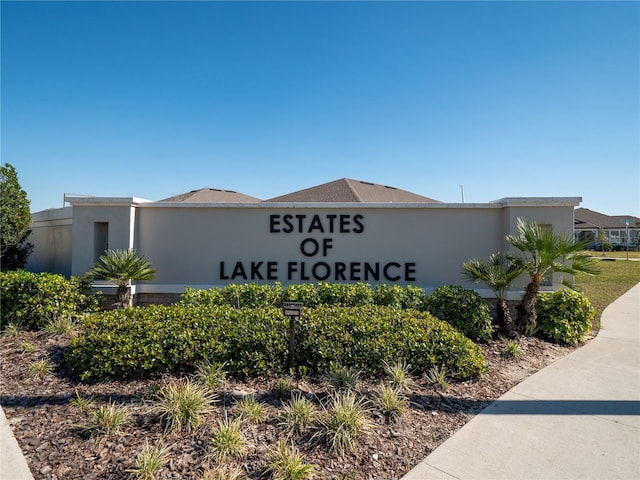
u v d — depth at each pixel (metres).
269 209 9.23
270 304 7.71
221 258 9.23
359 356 5.27
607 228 62.09
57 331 6.77
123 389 4.80
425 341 5.42
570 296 7.46
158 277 9.20
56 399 4.55
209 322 5.71
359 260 9.10
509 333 7.28
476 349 5.67
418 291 7.79
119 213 8.92
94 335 5.40
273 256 9.20
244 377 5.14
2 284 7.18
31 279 7.32
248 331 5.51
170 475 3.25
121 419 3.93
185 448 3.60
